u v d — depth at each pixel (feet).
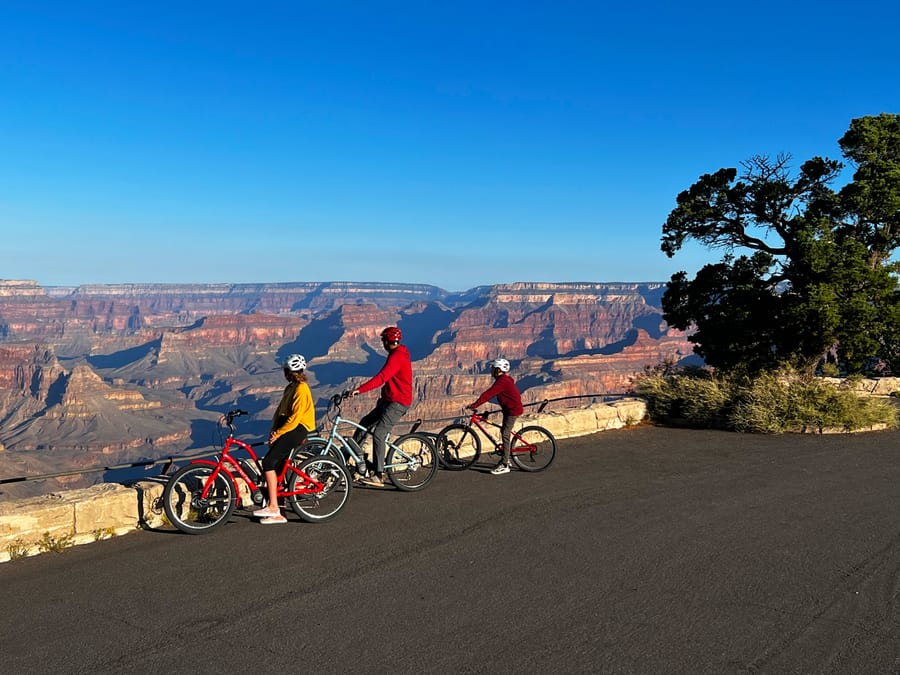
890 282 53.88
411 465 27.84
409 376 27.22
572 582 18.34
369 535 22.27
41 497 21.97
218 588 17.97
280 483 23.65
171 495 22.41
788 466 32.53
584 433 41.24
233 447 23.50
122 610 16.65
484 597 17.38
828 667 13.87
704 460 33.91
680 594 17.52
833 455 34.86
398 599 17.26
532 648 14.71
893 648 14.64
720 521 23.80
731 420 42.86
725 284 65.62
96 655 14.48
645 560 19.98
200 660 14.24
